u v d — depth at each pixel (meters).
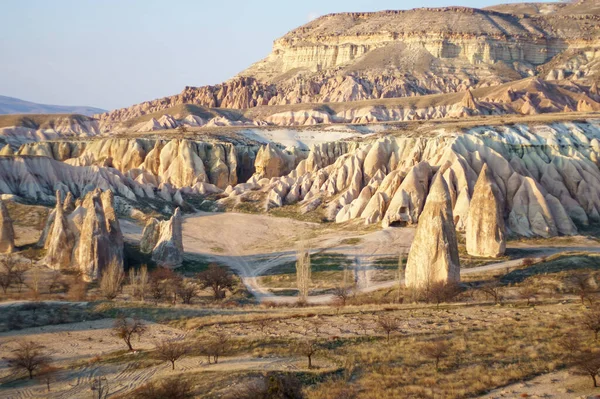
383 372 46.34
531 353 47.94
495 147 130.25
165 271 87.81
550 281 73.88
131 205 131.50
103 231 87.62
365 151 147.00
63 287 80.56
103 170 142.88
